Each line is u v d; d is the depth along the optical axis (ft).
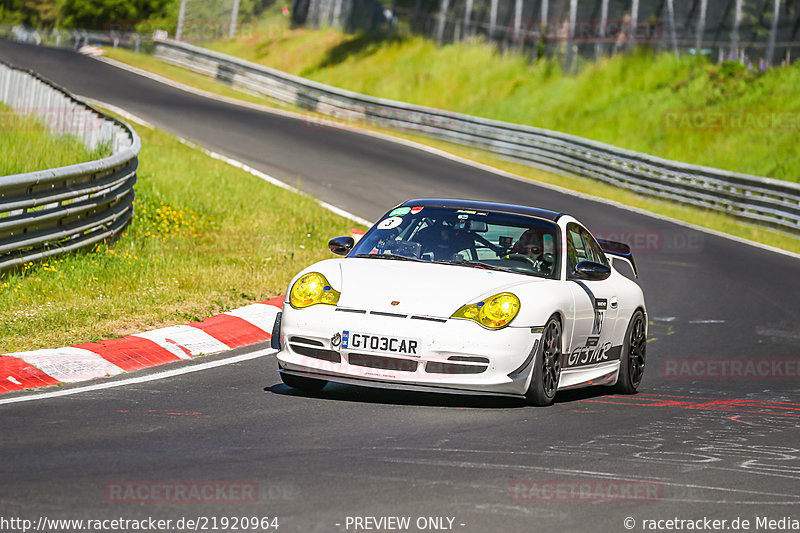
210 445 52.44
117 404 61.98
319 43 529.86
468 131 326.24
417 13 495.00
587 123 373.61
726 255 180.96
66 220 108.78
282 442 53.72
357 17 529.04
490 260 71.97
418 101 440.04
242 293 101.45
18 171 137.90
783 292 143.33
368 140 307.99
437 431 58.29
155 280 103.14
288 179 215.10
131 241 124.47
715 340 107.34
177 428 56.13
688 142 334.65
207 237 138.51
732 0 382.63
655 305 127.75
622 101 376.68
